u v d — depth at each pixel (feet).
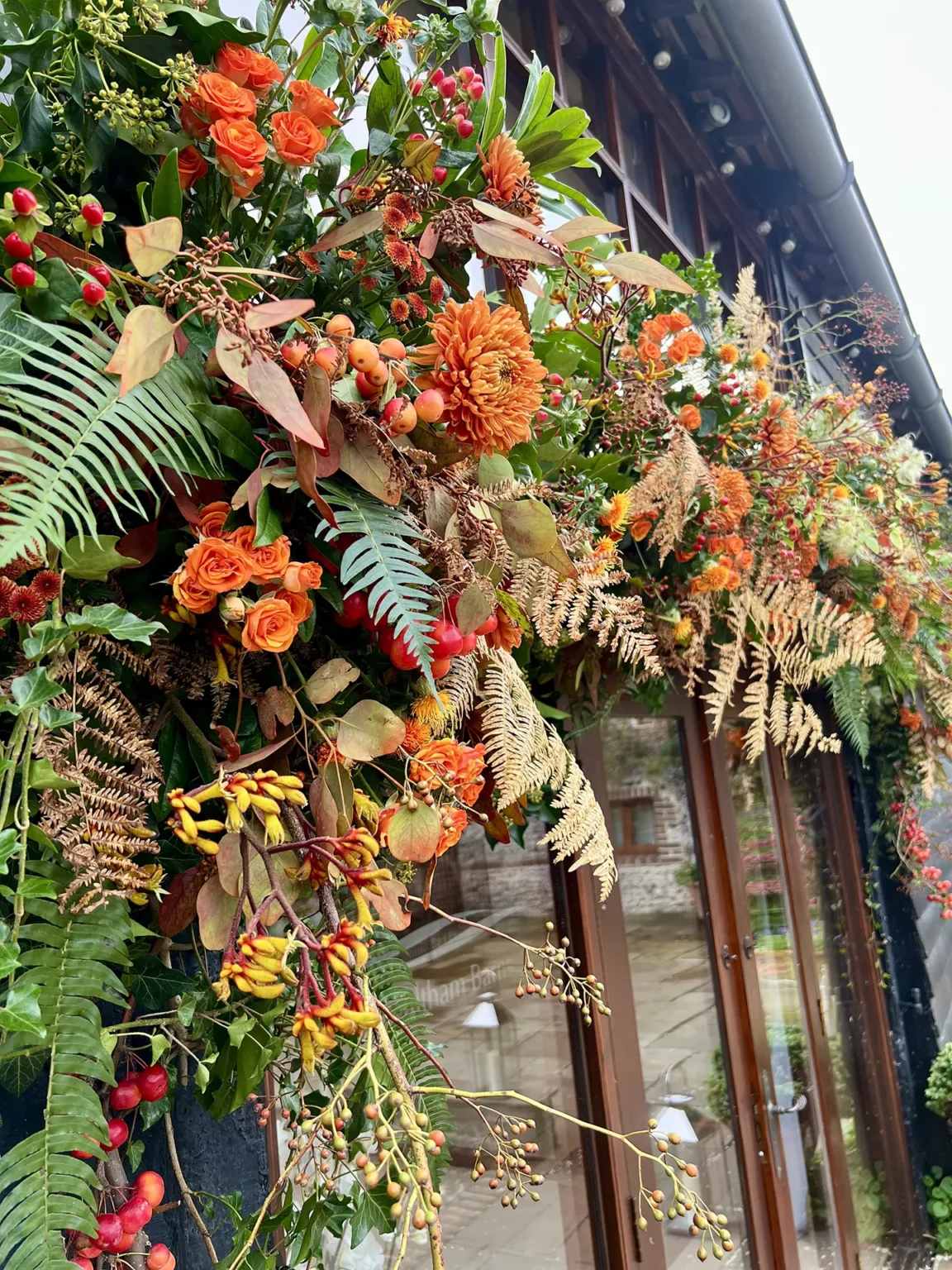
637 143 10.12
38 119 2.00
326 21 2.42
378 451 1.97
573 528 3.10
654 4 9.31
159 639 2.02
